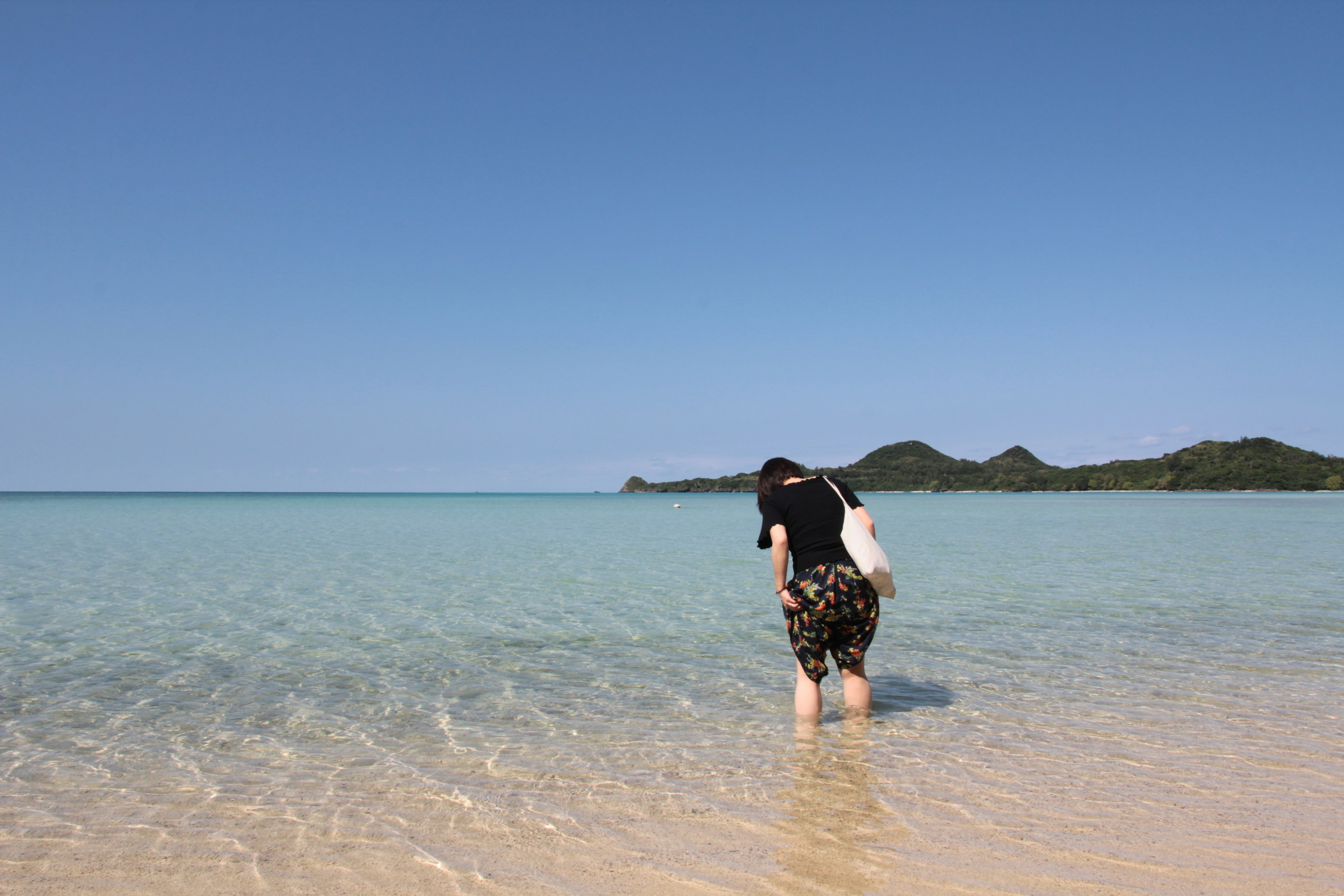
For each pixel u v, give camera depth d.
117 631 8.83
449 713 5.55
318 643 8.16
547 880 2.96
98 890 2.86
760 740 4.88
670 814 3.65
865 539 5.12
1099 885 2.89
